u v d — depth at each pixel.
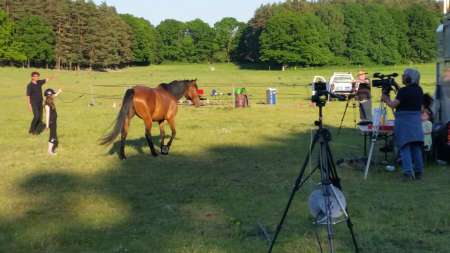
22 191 9.58
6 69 86.38
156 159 12.76
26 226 7.45
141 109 12.73
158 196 9.16
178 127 19.28
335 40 125.06
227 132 17.73
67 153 13.65
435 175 10.66
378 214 7.94
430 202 8.57
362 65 124.50
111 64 116.25
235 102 28.77
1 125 20.20
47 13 106.75
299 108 27.80
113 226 7.47
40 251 6.49
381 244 6.66
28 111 26.48
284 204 8.54
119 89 47.34
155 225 7.52
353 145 14.67
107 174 11.03
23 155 13.39
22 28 103.12
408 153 10.21
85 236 7.02
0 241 6.80
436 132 11.80
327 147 5.91
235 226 7.43
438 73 12.80
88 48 108.50
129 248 6.56
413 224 7.46
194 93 14.03
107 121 21.80
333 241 6.76
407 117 10.09
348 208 8.21
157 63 146.25
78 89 46.84
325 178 5.87
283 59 119.94
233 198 8.96
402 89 10.09
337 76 33.72
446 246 6.58
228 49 150.38
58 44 106.38
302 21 119.75
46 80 17.67
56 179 10.55
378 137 12.11
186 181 10.31
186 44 149.00
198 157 13.01
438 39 12.73
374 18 126.12
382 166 11.51
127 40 122.69
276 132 17.80
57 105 30.39
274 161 12.40
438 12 132.75
